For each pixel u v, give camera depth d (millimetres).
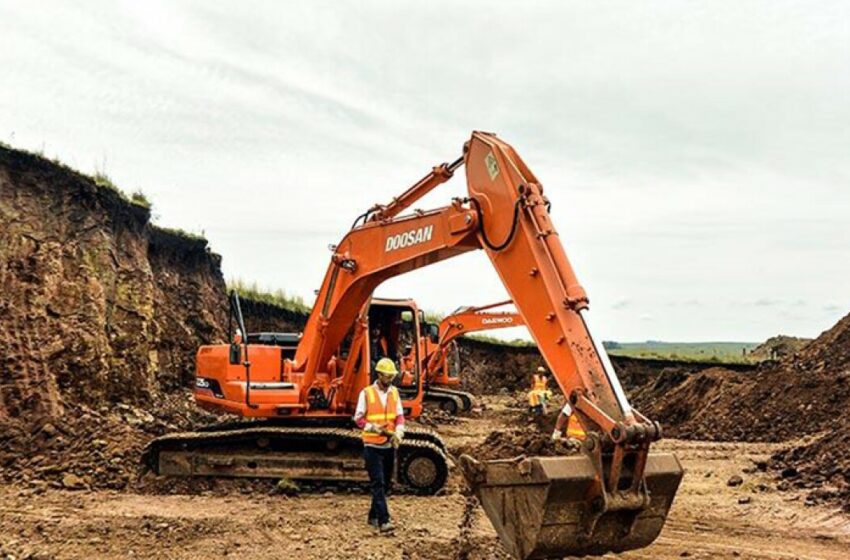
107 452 11695
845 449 12328
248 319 29000
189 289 22688
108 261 17547
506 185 7785
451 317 26656
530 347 42875
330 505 10281
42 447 12070
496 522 6242
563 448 9094
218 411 13625
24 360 13711
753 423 19344
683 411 23922
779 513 9977
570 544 5938
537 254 7223
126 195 19281
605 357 6414
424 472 11039
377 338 14758
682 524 9453
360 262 10844
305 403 11859
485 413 27766
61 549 7859
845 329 21562
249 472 11391
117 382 16875
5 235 15055
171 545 8133
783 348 39094
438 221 9383
